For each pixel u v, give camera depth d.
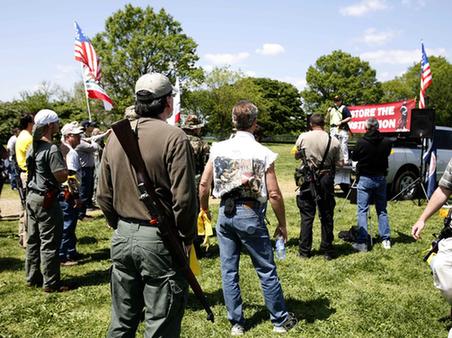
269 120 64.19
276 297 3.51
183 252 2.30
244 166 3.27
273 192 3.32
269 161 3.31
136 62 41.94
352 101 67.31
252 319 3.84
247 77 57.16
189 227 2.28
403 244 6.25
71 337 3.57
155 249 2.21
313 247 6.13
